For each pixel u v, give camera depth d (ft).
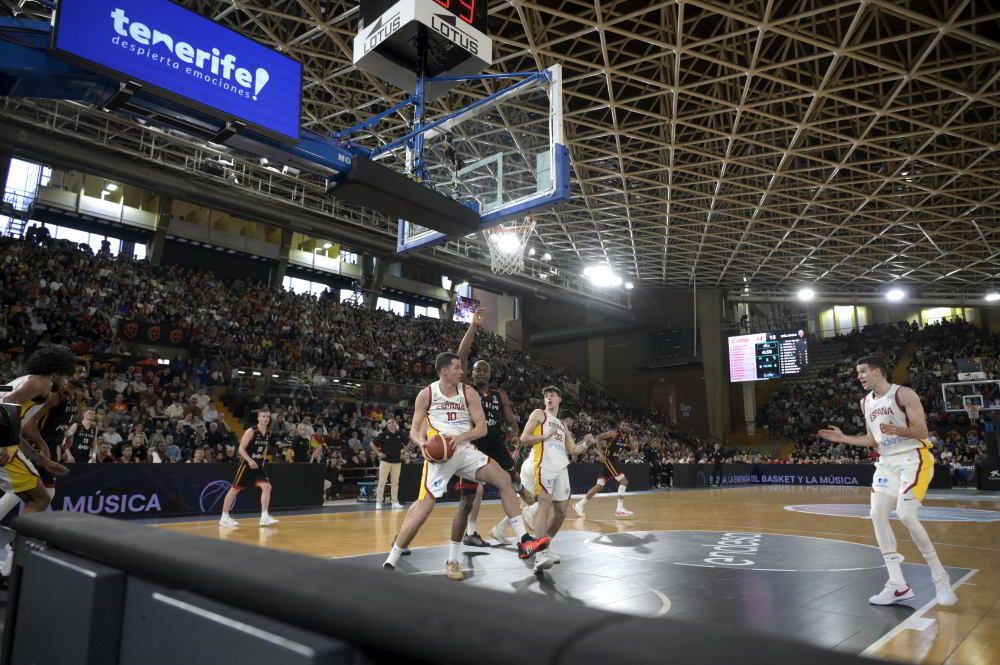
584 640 1.90
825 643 9.35
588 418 88.43
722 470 77.05
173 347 59.67
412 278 101.19
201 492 30.71
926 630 10.04
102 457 33.99
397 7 21.06
